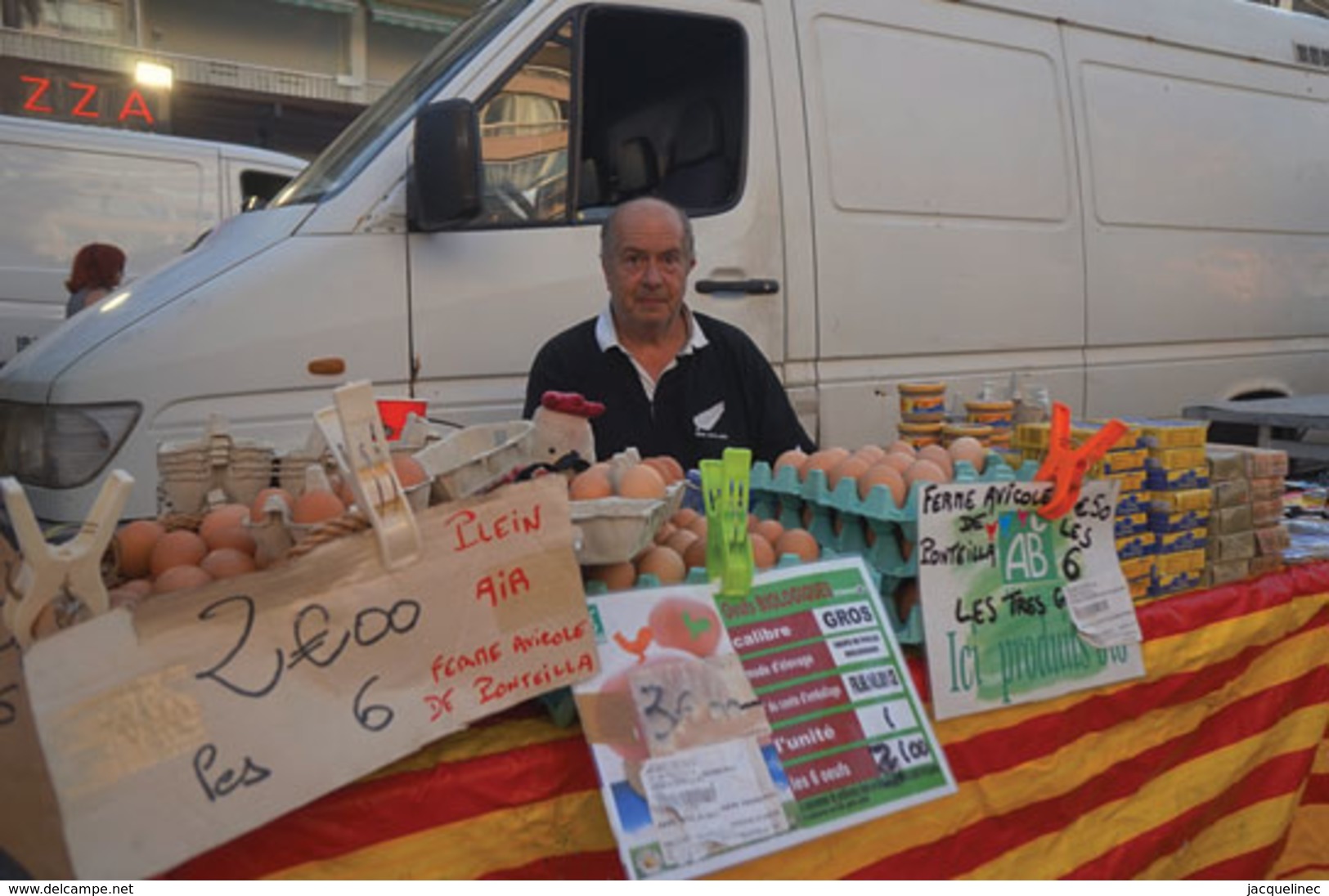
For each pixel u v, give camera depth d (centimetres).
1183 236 451
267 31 1299
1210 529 202
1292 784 211
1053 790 169
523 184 313
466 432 153
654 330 252
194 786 105
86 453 267
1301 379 496
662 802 124
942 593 157
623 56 363
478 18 342
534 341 311
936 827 154
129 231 632
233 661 110
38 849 103
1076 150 417
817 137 354
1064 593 169
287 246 284
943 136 382
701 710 132
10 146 596
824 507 177
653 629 135
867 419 367
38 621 110
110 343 268
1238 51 478
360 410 118
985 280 392
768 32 347
